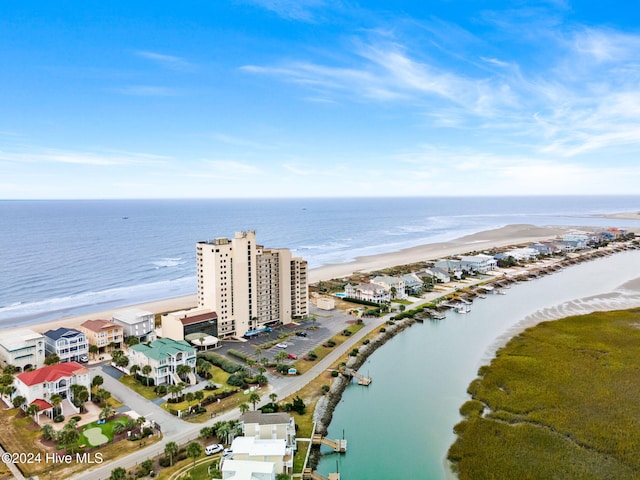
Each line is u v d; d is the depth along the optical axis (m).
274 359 129.25
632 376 114.06
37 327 158.50
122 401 102.75
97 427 90.00
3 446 82.69
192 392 107.00
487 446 85.12
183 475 74.62
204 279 151.00
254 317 154.75
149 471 74.19
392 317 169.75
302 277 171.12
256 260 155.50
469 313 179.00
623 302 191.25
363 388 112.69
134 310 153.62
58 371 99.19
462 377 118.25
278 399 103.69
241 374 114.62
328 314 176.25
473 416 96.81
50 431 84.19
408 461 82.38
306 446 85.25
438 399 106.50
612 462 79.62
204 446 83.75
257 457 74.19
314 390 109.06
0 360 121.31
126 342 140.88
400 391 110.75
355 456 84.00
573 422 92.69
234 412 97.81
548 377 114.12
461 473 78.12
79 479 73.44
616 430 89.38
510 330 156.00
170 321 144.38
